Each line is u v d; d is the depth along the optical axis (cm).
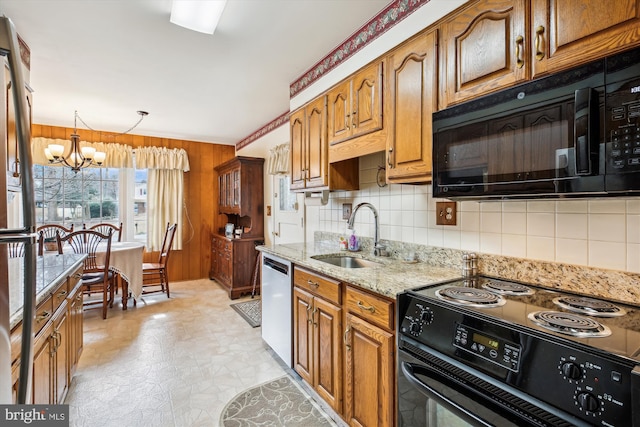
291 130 270
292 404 189
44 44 218
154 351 256
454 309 107
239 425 171
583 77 90
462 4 134
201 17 185
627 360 70
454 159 128
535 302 112
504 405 89
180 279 499
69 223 428
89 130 439
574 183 93
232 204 454
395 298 128
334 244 270
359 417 150
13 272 173
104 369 227
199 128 443
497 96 113
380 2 179
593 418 72
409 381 119
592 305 107
